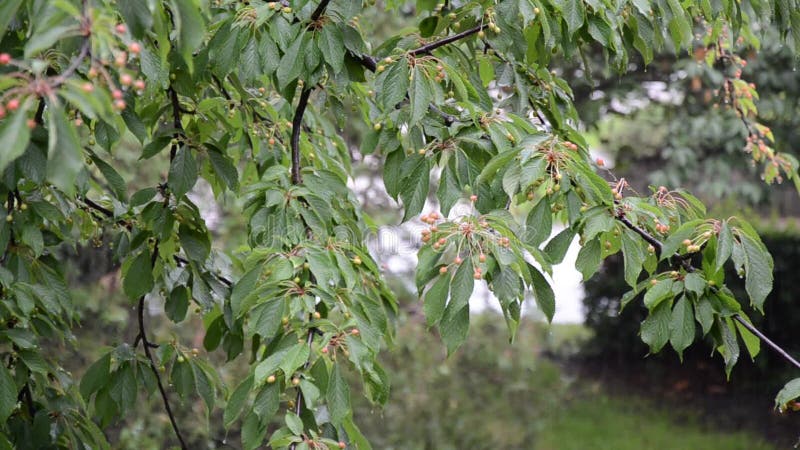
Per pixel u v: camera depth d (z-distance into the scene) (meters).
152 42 2.40
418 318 8.35
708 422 8.33
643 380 9.45
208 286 2.98
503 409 7.91
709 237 2.24
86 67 2.03
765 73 7.66
